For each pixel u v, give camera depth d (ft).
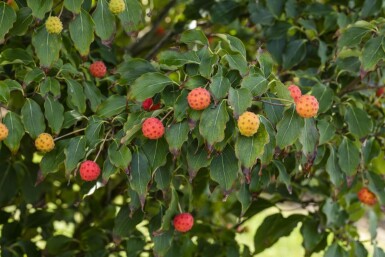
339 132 8.39
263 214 21.45
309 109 6.24
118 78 8.20
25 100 7.80
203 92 6.04
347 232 9.62
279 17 9.28
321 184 10.00
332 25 9.12
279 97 6.48
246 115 5.98
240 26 11.05
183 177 7.80
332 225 9.33
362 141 8.07
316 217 9.45
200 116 6.14
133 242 9.06
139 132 6.61
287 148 7.07
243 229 10.81
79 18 6.98
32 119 7.15
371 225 9.62
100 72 8.13
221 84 6.10
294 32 9.46
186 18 10.59
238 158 6.16
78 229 10.84
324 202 9.14
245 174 6.21
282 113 6.51
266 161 6.46
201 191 9.33
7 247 9.29
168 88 6.73
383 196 8.57
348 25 8.09
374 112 9.07
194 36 6.77
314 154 6.64
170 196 7.23
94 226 10.05
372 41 7.29
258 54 6.81
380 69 8.60
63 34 8.00
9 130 7.00
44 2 6.82
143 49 11.63
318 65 9.43
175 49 7.39
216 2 10.31
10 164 9.24
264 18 9.33
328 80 8.90
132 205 7.27
